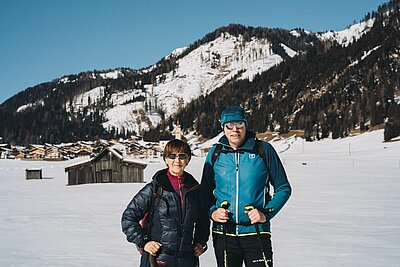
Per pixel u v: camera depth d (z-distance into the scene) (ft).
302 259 22.44
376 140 326.24
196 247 11.68
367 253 23.57
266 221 11.83
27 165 234.99
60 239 28.66
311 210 41.91
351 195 55.93
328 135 398.62
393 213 39.14
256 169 12.16
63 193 70.95
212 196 12.79
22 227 33.96
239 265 12.32
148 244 11.09
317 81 577.43
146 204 11.53
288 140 412.36
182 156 11.53
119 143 420.36
